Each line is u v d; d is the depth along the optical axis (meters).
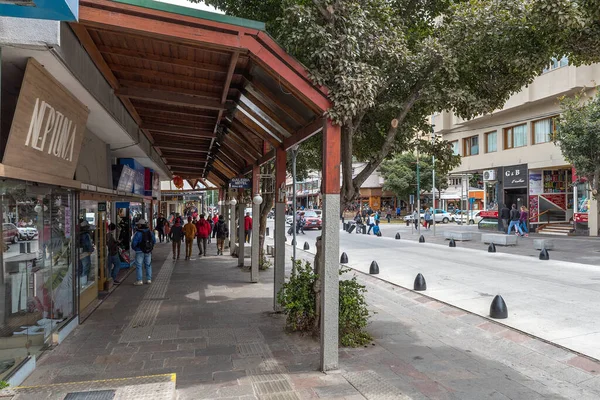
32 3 2.95
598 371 5.01
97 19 4.02
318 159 14.31
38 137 4.92
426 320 7.50
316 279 6.23
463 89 6.22
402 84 6.59
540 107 23.75
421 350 5.88
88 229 8.16
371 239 23.73
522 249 16.81
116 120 7.19
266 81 5.64
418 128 7.39
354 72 4.89
